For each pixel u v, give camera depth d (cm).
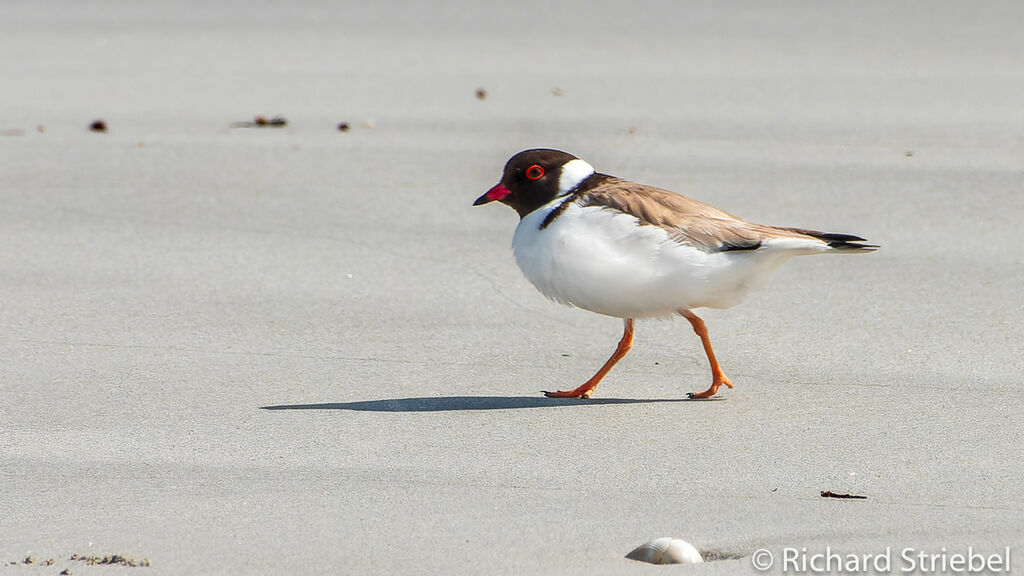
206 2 3422
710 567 689
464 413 965
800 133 1842
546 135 1858
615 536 734
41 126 1955
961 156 1698
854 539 726
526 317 1216
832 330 1162
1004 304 1211
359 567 695
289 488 812
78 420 944
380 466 851
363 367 1080
